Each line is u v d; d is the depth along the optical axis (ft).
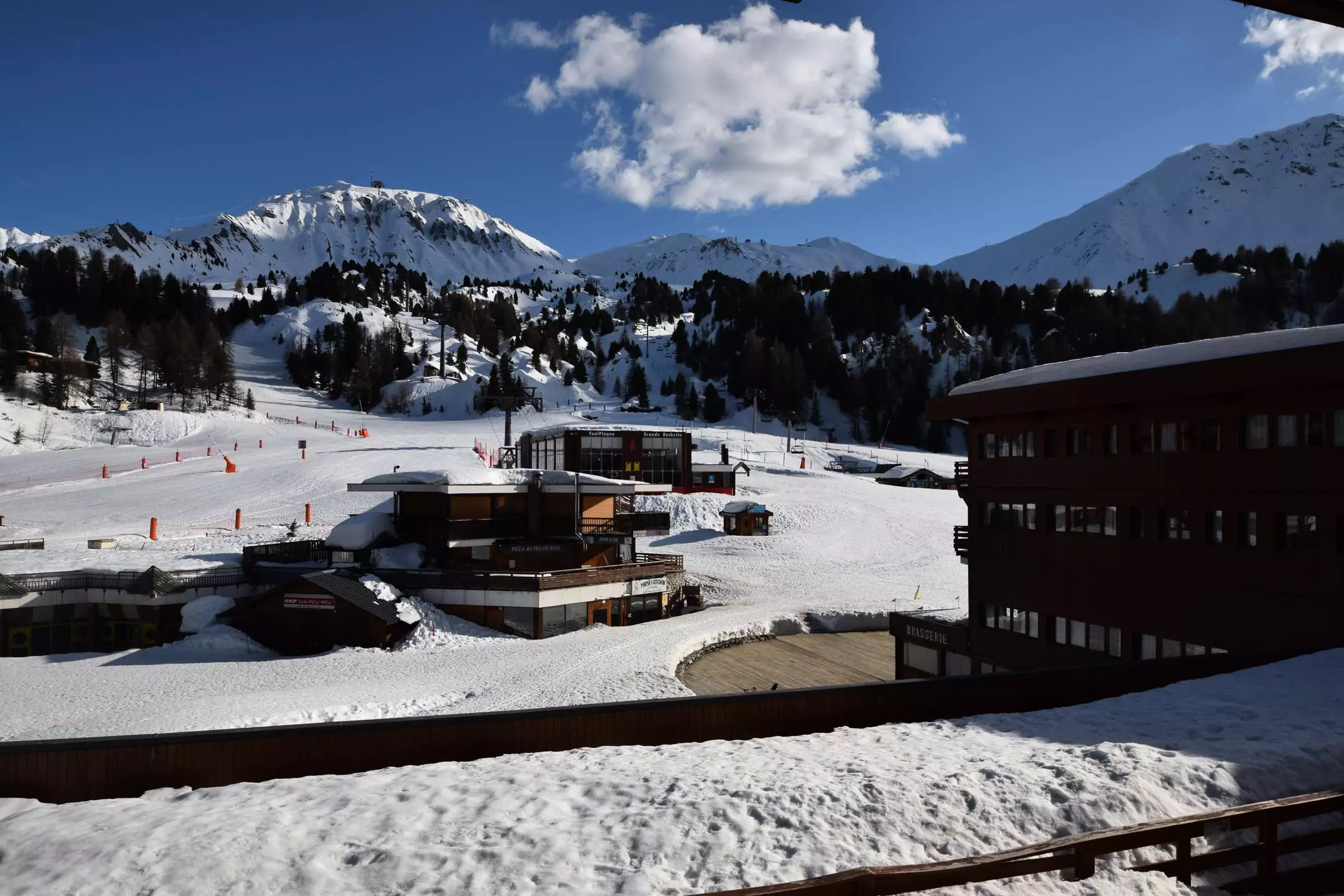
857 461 368.27
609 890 25.91
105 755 35.47
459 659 114.73
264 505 229.86
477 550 145.18
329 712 89.92
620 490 152.76
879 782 32.14
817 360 644.27
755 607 158.20
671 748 40.11
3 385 403.75
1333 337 63.93
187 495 240.12
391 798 32.96
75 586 133.49
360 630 122.42
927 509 258.78
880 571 193.88
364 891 26.00
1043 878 26.76
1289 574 66.59
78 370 451.94
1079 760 34.53
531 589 128.98
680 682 103.09
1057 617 91.86
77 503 228.02
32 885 26.48
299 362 616.39
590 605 138.92
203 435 367.04
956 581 184.03
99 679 104.99
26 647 129.39
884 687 46.37
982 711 47.78
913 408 580.71
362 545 141.28
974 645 103.65
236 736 36.78
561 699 95.45
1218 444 73.15
